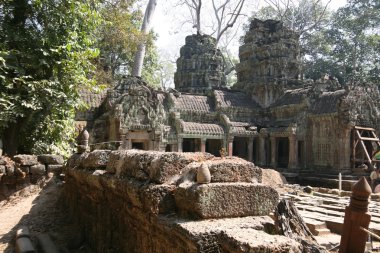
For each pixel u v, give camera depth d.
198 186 3.51
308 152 26.88
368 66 44.12
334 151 24.80
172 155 4.16
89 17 13.42
